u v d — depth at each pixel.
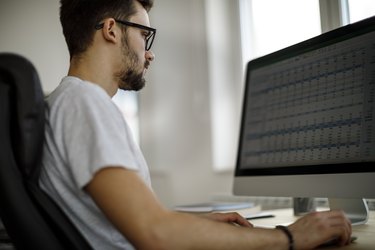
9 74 0.73
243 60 2.43
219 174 2.36
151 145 2.70
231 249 0.71
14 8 3.03
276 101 1.30
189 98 2.52
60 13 1.01
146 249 0.68
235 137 2.44
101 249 0.82
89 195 0.74
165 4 2.65
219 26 2.48
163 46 2.65
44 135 0.79
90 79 0.95
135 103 2.84
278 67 1.31
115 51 0.98
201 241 0.70
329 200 1.22
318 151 1.11
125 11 1.00
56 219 0.74
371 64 1.00
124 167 0.71
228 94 2.46
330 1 1.67
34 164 0.75
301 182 1.15
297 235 0.76
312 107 1.16
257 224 1.19
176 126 2.58
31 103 0.73
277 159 1.25
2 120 0.72
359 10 1.68
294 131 1.21
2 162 0.72
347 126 1.04
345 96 1.06
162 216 0.69
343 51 1.08
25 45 2.98
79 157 0.73
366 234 0.96
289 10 2.18
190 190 2.49
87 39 0.96
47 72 2.90
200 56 2.47
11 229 0.75
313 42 1.18
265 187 1.28
